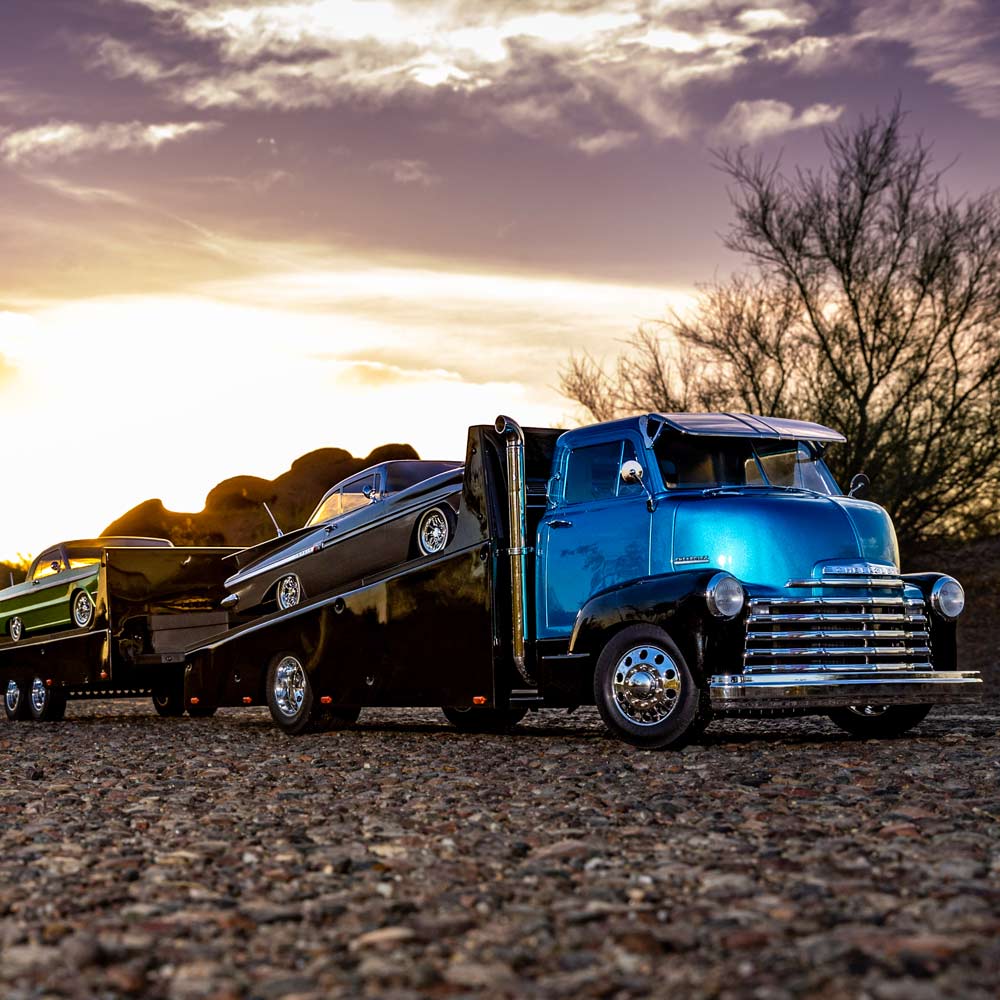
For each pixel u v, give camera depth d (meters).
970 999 3.65
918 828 6.30
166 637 16.20
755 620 9.42
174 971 4.12
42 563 17.95
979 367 26.44
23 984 3.98
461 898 5.02
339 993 3.83
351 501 12.92
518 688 10.98
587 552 10.40
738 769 8.59
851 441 26.55
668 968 4.04
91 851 6.22
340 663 12.38
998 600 26.30
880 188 26.97
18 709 17.89
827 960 4.04
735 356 27.64
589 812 6.99
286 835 6.55
